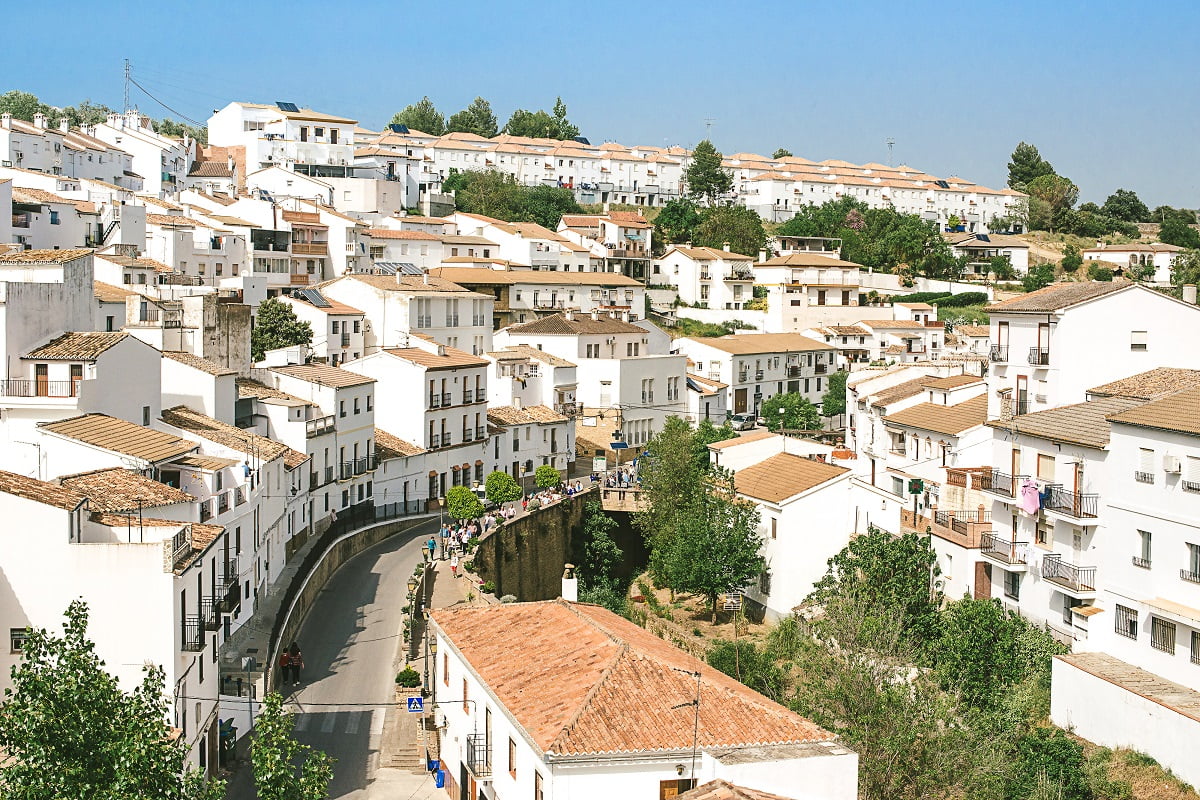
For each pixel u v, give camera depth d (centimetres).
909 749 4606
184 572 4575
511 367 11938
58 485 4834
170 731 3994
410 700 5506
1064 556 6212
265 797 3750
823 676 5150
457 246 17050
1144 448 5631
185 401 7362
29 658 3388
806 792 3778
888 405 9275
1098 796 4859
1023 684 5738
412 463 10038
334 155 19388
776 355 15762
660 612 8650
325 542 8325
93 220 12200
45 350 5988
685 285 19225
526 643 4847
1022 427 6569
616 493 10412
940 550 7156
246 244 13875
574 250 18125
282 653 6419
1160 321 7306
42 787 3147
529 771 4075
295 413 8300
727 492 8456
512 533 8950
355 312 12500
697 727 4028
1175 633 5347
